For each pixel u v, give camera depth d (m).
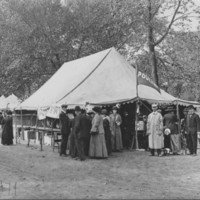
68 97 18.28
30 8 37.00
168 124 16.03
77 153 15.16
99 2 38.53
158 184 9.95
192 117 15.52
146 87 19.39
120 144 16.89
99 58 20.78
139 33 36.06
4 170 12.34
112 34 38.62
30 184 9.91
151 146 15.38
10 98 34.75
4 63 38.47
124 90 18.91
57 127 19.83
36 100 22.31
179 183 10.12
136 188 9.36
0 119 23.31
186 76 35.75
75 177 10.95
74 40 38.62
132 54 37.47
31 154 16.55
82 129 14.53
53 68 39.19
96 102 17.84
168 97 19.64
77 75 20.86
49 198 8.17
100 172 11.79
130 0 34.38
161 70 37.44
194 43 34.19
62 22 37.59
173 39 34.09
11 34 37.19
